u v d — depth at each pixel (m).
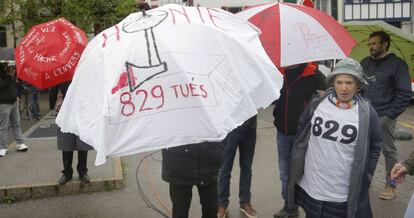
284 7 4.11
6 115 7.59
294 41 3.83
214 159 3.36
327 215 3.33
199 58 2.63
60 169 6.61
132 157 7.83
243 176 4.94
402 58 5.68
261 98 2.77
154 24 2.78
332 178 3.26
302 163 3.41
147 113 2.46
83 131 2.55
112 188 6.04
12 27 19.08
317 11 4.21
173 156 3.31
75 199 5.77
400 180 3.10
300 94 4.49
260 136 9.79
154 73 2.54
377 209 5.18
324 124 3.26
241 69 2.74
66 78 5.14
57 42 5.16
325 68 12.08
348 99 3.19
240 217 5.00
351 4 23.22
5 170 6.61
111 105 2.45
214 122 2.47
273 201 5.54
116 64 2.59
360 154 3.15
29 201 5.75
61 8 17.45
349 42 4.03
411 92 5.28
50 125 11.43
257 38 3.08
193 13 2.99
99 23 18.14
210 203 3.50
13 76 7.69
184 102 2.49
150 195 5.87
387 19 23.00
